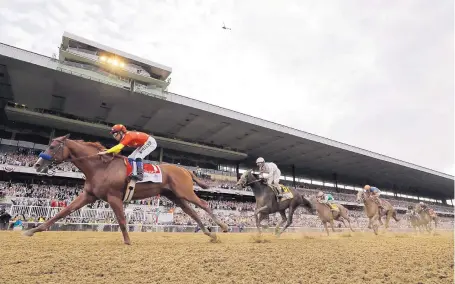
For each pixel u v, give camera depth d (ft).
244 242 22.72
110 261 12.20
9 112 87.76
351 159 135.54
